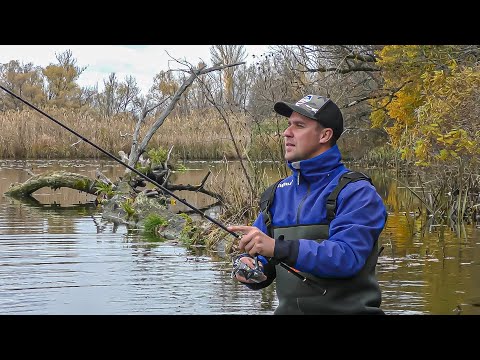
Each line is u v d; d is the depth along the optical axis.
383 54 15.51
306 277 3.50
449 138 11.38
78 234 10.33
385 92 16.84
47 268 7.62
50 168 23.72
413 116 16.12
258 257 3.76
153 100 29.88
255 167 11.20
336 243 3.34
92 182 16.00
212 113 27.48
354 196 3.43
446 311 5.76
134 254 8.57
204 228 9.74
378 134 25.44
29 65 55.66
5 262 7.94
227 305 6.02
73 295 6.41
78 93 56.19
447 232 10.26
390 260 8.05
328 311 3.49
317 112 3.58
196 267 7.73
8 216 12.50
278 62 13.34
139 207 12.05
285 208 3.64
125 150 28.56
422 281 6.93
